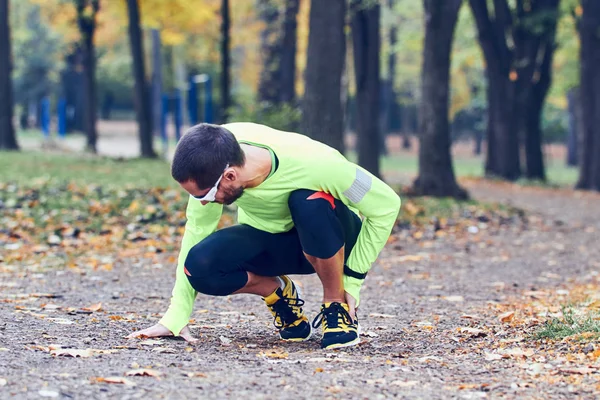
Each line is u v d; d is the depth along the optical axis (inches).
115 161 800.3
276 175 158.7
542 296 275.7
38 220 409.4
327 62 496.7
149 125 965.8
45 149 1107.3
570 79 1129.4
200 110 2098.9
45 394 127.2
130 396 128.4
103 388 132.2
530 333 192.4
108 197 464.1
